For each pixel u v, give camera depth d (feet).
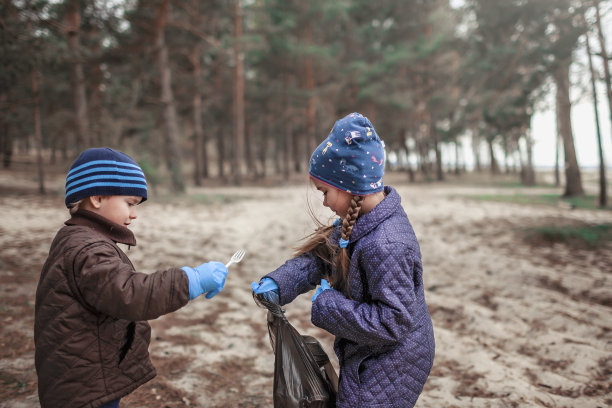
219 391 8.69
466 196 63.21
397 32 102.32
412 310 4.27
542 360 10.44
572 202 52.54
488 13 51.96
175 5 58.70
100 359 4.14
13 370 8.75
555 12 35.68
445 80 97.30
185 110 96.12
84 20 43.60
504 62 57.41
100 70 54.49
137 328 4.59
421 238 27.76
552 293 15.72
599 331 11.84
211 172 142.72
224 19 79.30
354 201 4.59
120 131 54.85
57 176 71.97
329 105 95.30
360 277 4.54
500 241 26.89
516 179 120.26
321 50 85.66
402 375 4.46
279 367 4.88
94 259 3.98
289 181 107.76
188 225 31.91
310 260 5.33
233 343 11.23
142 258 19.79
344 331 4.34
